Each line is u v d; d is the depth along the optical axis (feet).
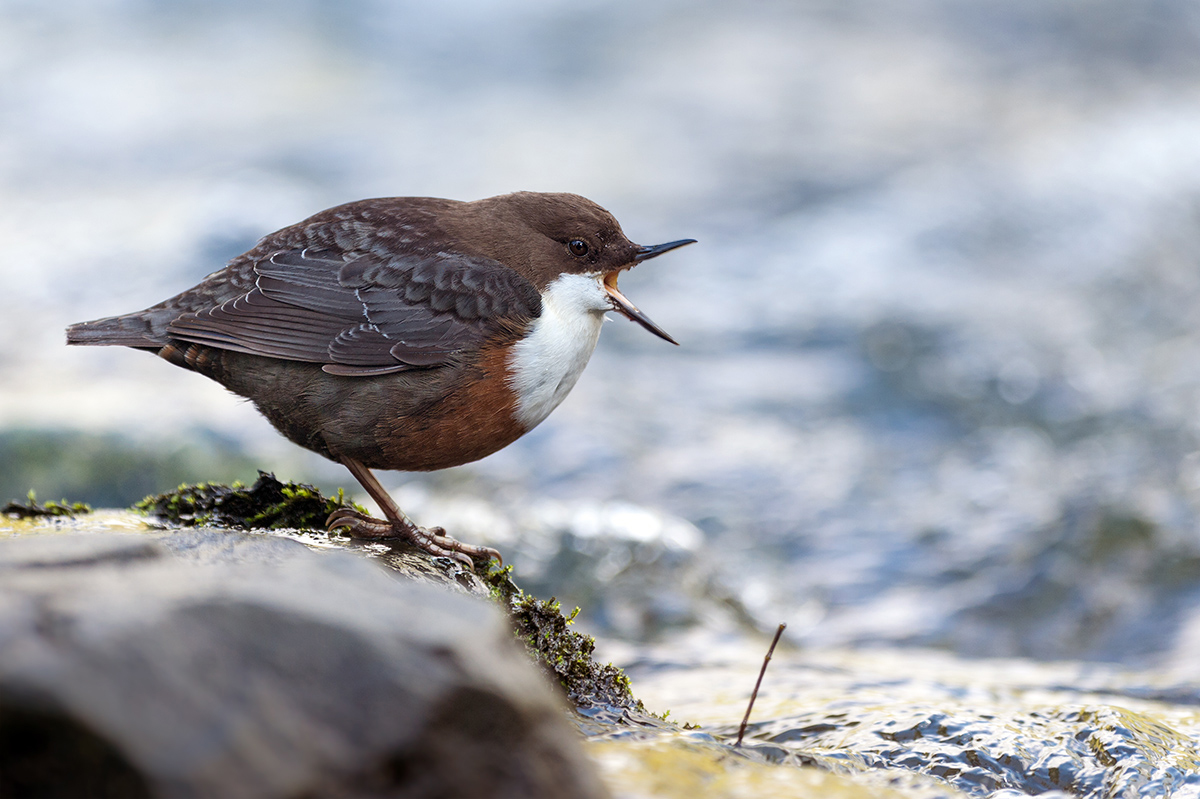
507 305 19.13
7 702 8.23
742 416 47.29
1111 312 56.44
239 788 8.57
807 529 39.91
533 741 10.12
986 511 40.24
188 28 94.58
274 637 9.45
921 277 60.18
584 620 33.55
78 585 9.75
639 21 103.09
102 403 44.52
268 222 63.05
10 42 88.63
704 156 76.23
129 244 60.64
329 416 18.84
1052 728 18.15
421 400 18.71
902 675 24.16
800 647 33.60
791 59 94.58
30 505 20.75
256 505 20.38
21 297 55.26
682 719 20.01
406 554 18.04
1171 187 68.64
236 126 78.13
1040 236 64.08
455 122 81.20
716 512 40.45
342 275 19.03
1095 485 40.93
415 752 9.46
